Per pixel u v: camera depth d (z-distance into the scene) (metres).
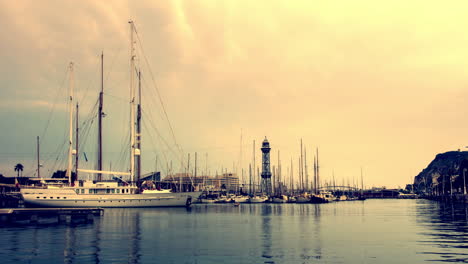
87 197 103.81
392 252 37.00
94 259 33.62
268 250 38.38
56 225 62.19
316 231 55.09
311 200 182.12
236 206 146.88
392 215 90.31
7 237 47.03
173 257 34.69
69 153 104.25
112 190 106.75
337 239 46.22
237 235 50.38
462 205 147.88
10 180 136.88
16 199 114.00
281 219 78.38
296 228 59.41
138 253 36.59
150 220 72.31
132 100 112.94
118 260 33.28
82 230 54.84
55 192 100.56
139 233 51.88
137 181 114.12
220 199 181.62
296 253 36.84
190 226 61.69
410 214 93.31
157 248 39.44
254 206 148.38
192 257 34.75
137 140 115.06
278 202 184.12
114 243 42.59
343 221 73.19
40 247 39.53
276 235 50.34
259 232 53.81
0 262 32.25
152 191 112.25
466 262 32.06
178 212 97.88
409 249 38.53
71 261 32.75
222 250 38.47
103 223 65.62
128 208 107.88
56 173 137.38
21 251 37.19
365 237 47.97
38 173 137.12
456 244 41.44
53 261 32.72
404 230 55.62
